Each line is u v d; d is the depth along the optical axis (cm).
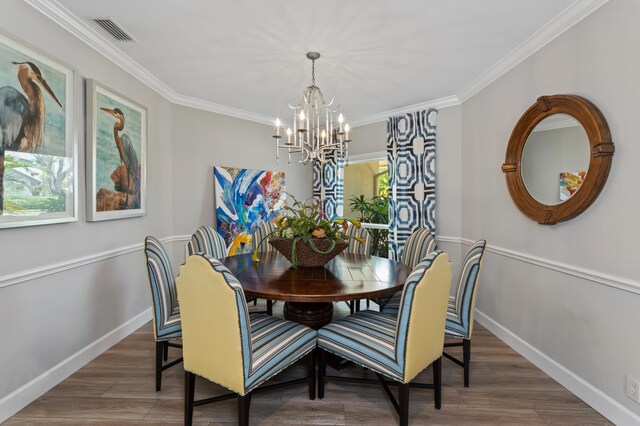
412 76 302
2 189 167
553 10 200
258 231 366
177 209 368
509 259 269
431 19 211
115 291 265
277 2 194
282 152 486
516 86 259
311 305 239
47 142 194
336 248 230
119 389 199
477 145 321
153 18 211
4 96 167
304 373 224
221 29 224
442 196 372
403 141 394
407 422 157
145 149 304
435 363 179
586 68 191
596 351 185
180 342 262
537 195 229
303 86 329
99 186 239
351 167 479
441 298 168
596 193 181
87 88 229
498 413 179
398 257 395
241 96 362
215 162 405
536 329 236
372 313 208
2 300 171
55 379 203
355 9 200
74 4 196
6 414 171
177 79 314
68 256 214
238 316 141
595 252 186
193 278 151
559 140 210
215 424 169
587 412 182
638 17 160
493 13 203
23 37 180
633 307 164
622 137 169
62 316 209
